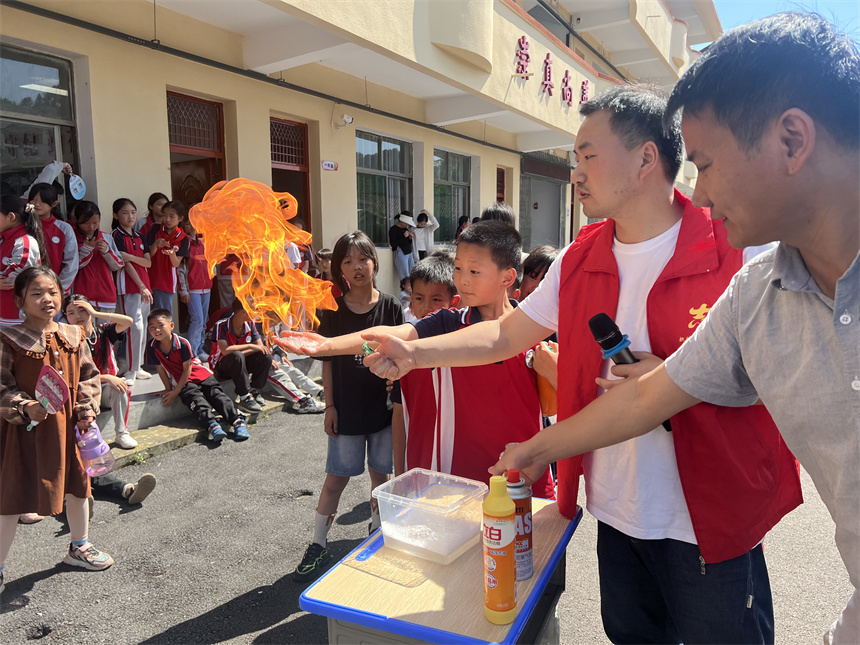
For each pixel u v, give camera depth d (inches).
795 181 33.8
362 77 327.6
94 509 138.9
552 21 504.1
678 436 53.7
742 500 52.6
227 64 249.3
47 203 175.9
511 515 49.6
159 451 171.8
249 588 108.4
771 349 40.5
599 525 64.4
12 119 191.8
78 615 99.4
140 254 208.1
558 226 624.1
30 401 101.2
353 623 53.8
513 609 49.9
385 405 112.0
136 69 216.5
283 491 151.1
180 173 258.2
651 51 629.9
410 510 60.2
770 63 32.6
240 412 196.7
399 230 363.3
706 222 55.6
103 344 164.1
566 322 63.1
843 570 113.3
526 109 349.1
